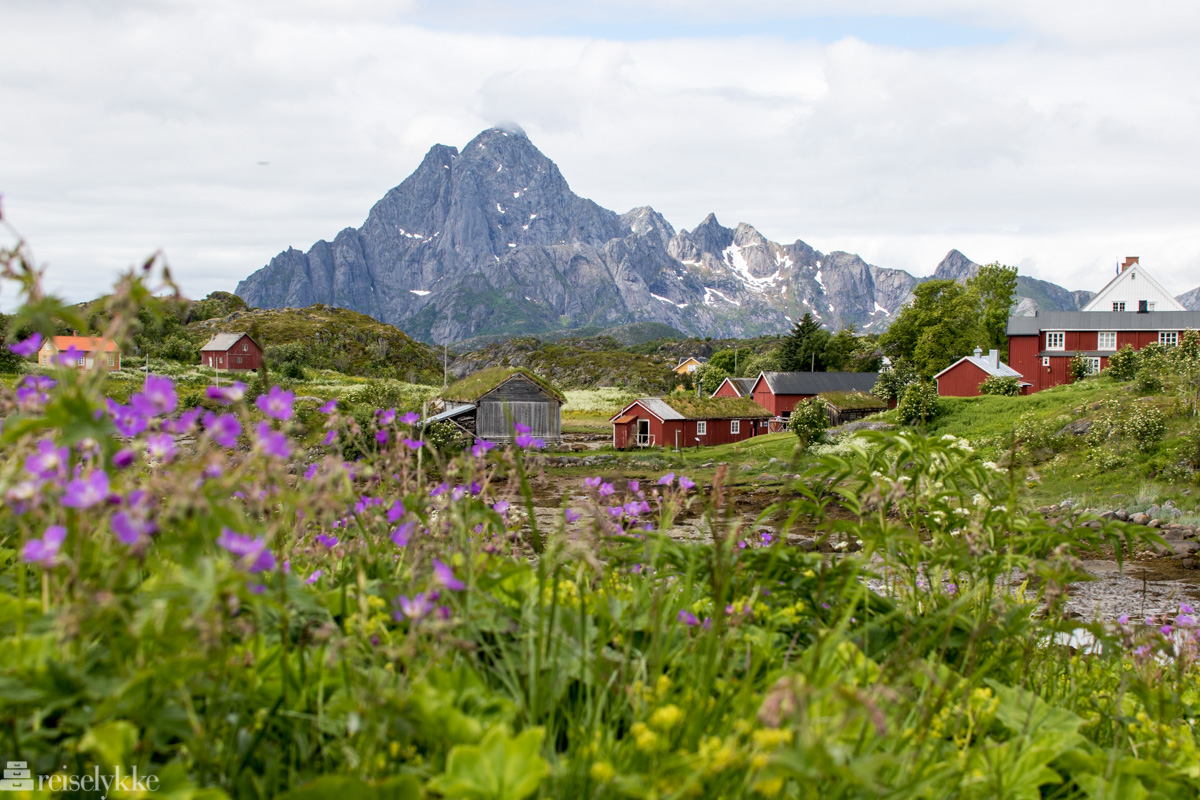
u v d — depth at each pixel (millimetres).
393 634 2277
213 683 1830
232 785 1800
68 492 1491
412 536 2477
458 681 2127
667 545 2844
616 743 2041
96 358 1695
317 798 1568
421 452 2717
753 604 2836
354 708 1753
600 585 2945
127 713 1667
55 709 1856
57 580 1696
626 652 2342
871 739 2021
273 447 1647
